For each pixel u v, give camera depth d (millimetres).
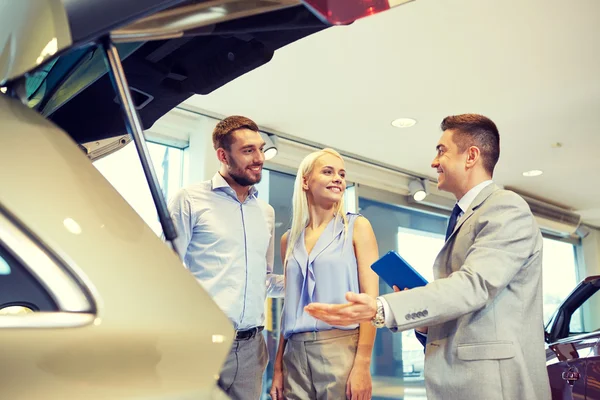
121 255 556
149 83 1053
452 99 3871
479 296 1488
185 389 515
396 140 4633
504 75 3529
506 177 5879
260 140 2146
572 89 3756
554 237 7738
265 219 2213
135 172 2469
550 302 7527
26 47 671
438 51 3205
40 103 1062
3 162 564
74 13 666
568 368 2947
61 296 505
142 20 678
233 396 1997
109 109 1128
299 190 2174
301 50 3160
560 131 4555
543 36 3061
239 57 1014
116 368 487
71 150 631
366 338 1955
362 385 1897
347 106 3945
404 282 1648
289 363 2020
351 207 5246
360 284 2059
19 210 531
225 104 3863
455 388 1554
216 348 553
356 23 2881
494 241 1552
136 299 531
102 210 584
